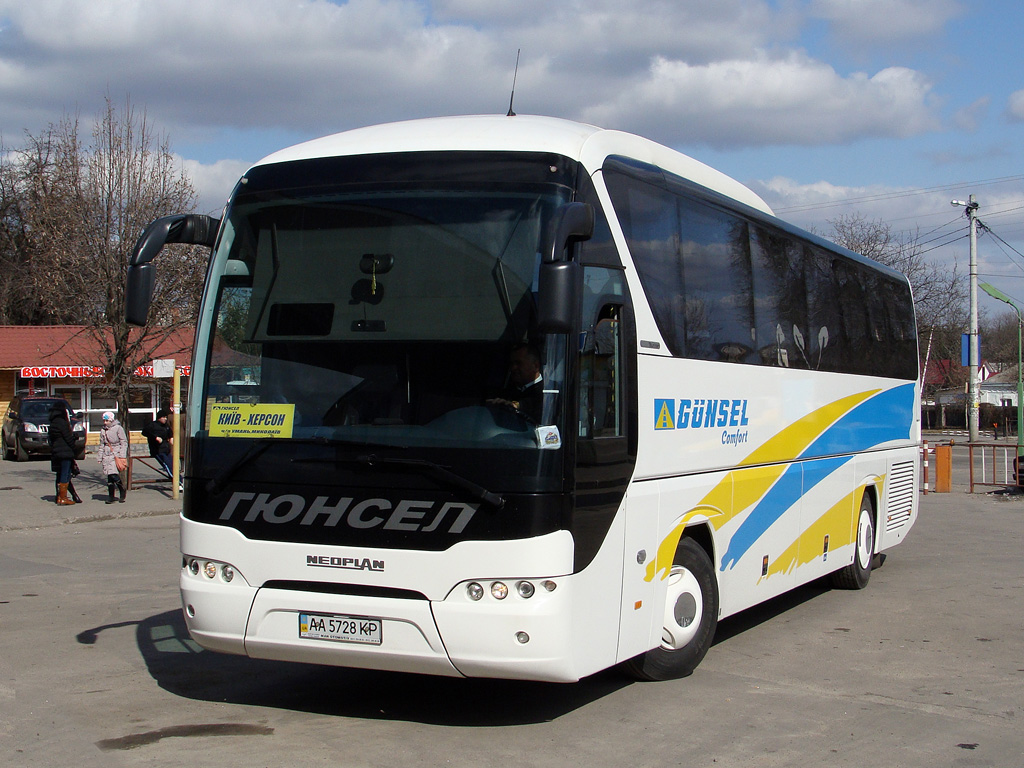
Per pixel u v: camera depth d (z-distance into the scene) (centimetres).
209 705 664
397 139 635
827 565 1022
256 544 592
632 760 560
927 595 1108
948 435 5641
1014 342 8781
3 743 581
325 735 600
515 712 653
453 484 557
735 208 838
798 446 941
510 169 600
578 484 571
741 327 829
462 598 553
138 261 629
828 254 1054
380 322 589
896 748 588
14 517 1836
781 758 567
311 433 588
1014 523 1814
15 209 5294
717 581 772
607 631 605
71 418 3381
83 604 1031
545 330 529
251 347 617
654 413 673
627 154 692
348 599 571
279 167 645
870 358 1165
